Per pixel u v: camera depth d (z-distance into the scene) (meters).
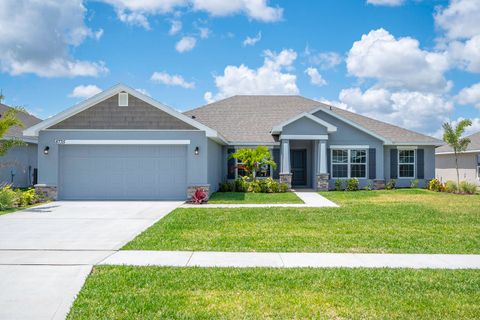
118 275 6.84
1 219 12.78
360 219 12.67
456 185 22.75
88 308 5.51
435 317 5.22
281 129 23.45
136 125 17.89
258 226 11.45
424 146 25.70
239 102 29.39
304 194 21.23
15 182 23.42
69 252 8.45
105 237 10.03
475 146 28.58
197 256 8.14
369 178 24.84
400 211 14.41
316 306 5.54
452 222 12.15
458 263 7.71
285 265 7.53
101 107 17.94
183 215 13.35
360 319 5.16
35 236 10.15
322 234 10.32
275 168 23.22
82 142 17.84
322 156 23.47
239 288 6.25
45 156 17.83
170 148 18.08
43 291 6.23
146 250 8.62
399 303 5.65
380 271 7.11
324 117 24.97
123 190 18.06
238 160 24.92
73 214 13.83
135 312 5.36
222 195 20.50
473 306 5.56
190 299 5.79
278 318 5.17
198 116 27.62
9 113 16.59
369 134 24.83
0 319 5.30
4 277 6.84
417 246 9.03
